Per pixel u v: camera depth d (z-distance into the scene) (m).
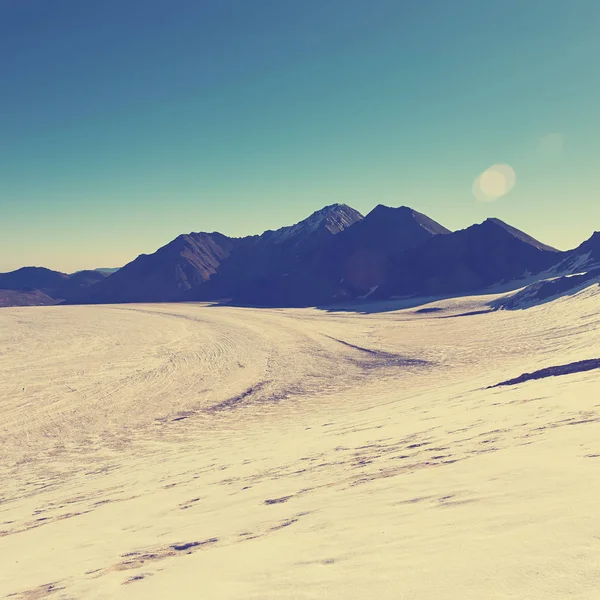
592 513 4.15
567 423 9.67
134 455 19.08
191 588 4.40
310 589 3.73
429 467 8.24
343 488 8.02
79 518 9.75
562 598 2.78
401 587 3.42
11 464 19.17
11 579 6.22
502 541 3.94
